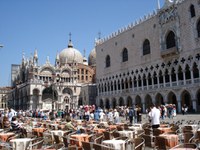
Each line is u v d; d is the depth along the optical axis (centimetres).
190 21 6266
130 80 8494
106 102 9856
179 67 6588
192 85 6100
